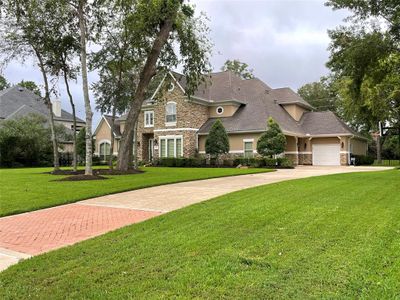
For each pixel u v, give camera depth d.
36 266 4.70
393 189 10.52
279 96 35.22
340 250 4.74
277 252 4.77
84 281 4.07
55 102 44.41
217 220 6.87
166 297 3.56
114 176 17.48
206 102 32.62
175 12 18.16
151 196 11.18
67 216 8.38
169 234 6.02
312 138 32.31
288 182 13.30
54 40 18.78
